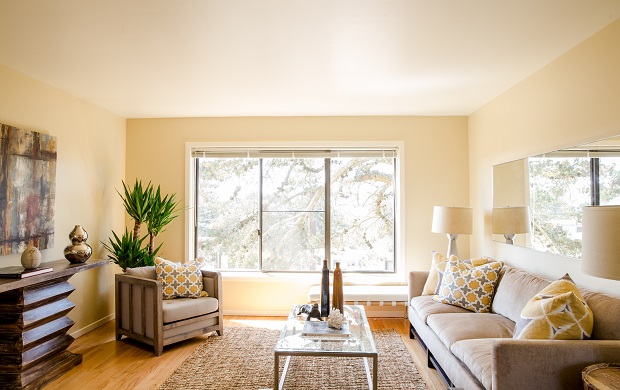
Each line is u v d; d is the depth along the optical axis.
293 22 2.27
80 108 3.90
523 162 3.29
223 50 2.69
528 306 2.19
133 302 3.54
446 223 3.87
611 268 1.50
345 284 4.55
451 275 3.31
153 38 2.50
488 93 3.73
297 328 2.70
